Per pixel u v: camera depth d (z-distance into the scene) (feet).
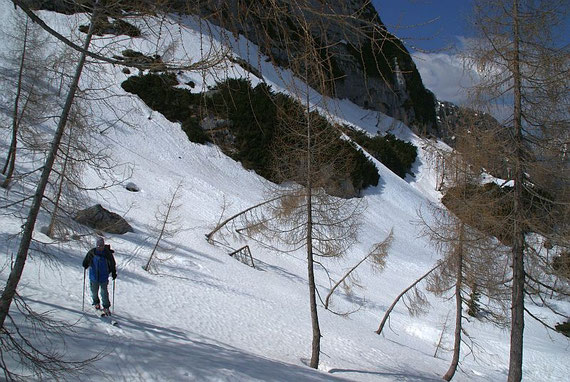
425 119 219.61
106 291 31.48
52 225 35.42
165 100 126.31
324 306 66.80
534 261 32.91
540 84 31.68
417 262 114.93
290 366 31.99
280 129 40.29
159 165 107.24
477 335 74.43
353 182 142.51
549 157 32.09
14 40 86.84
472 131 34.81
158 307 41.16
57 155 22.94
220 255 74.13
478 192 38.34
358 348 50.19
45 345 21.36
